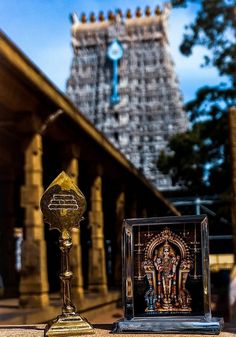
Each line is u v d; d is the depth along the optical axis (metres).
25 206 18.36
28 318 15.69
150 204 40.81
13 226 27.02
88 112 94.81
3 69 15.23
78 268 22.48
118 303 29.61
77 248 22.77
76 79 97.06
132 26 97.12
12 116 18.44
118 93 93.75
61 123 20.94
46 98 18.06
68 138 22.67
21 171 27.19
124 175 34.25
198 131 30.58
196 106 29.83
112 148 28.64
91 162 27.66
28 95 17.44
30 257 17.91
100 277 27.53
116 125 91.81
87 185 29.80
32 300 17.58
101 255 27.67
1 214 27.02
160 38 96.19
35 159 18.53
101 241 27.81
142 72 94.56
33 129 18.44
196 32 28.42
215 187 30.06
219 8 27.61
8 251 26.98
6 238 26.92
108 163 29.91
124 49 96.19
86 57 98.12
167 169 33.53
